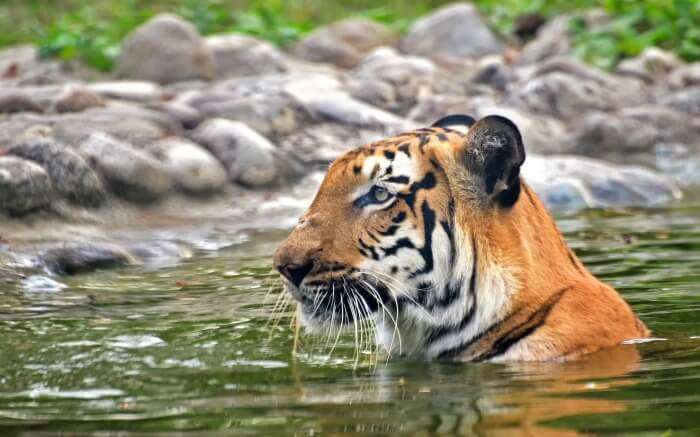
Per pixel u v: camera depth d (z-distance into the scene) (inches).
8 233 504.7
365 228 329.4
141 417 264.7
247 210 608.7
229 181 645.9
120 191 589.6
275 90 772.0
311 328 334.6
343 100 770.2
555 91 859.4
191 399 281.4
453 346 334.0
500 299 328.8
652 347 332.8
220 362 321.1
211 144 666.2
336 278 327.0
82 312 387.9
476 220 331.3
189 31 876.0
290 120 740.0
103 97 762.2
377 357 333.4
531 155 698.8
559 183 648.4
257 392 288.8
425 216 330.3
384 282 330.6
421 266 331.3
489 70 923.4
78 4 1211.2
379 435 247.4
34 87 759.7
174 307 394.9
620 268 453.7
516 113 802.2
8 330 358.0
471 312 331.6
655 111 839.1
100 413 268.7
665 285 420.2
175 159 625.3
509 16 1111.0
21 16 1180.5
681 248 493.4
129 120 671.1
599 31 1011.3
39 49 926.4
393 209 329.7
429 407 271.9
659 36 1019.9
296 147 708.7
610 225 563.8
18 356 324.5
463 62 991.0
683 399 274.7
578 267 353.7
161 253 502.0
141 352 330.3
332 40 992.9
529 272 331.9
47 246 474.9
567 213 609.6
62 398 282.4
